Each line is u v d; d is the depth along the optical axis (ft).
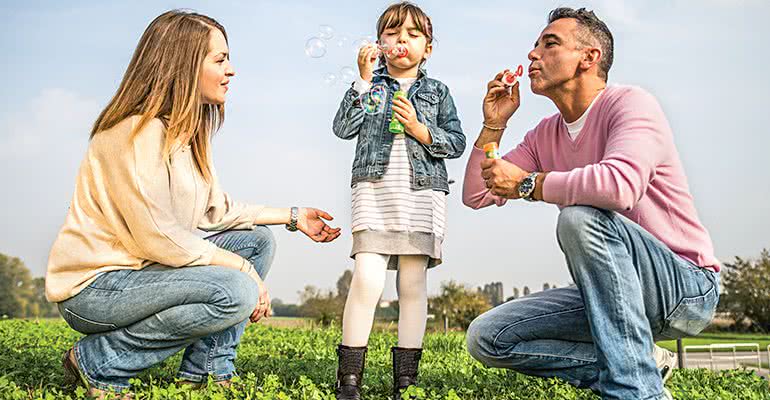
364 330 10.69
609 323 8.84
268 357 14.46
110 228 9.54
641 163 8.92
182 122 9.76
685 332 9.83
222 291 9.49
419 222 11.00
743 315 122.62
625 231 9.06
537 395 11.03
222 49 10.30
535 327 10.30
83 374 9.55
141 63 9.80
